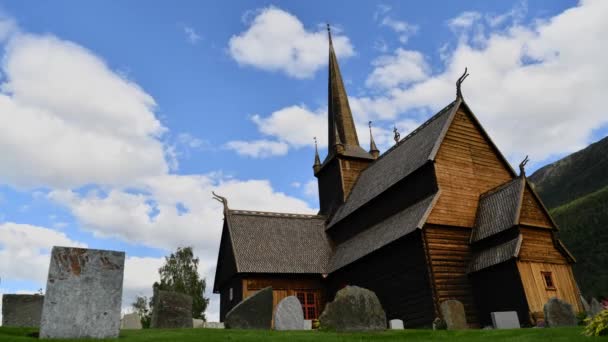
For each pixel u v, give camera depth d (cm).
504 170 3020
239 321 1934
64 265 1420
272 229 3797
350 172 4212
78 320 1386
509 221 2412
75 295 1404
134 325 2433
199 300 4744
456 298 2427
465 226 2658
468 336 1496
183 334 1584
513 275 2283
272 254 3503
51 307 1367
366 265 2997
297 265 3428
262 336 1548
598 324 1252
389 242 2708
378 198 3231
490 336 1456
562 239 5353
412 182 2931
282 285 3350
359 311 1794
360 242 3184
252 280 3309
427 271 2444
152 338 1460
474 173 2877
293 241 3706
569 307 1897
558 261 2431
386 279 2775
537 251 2380
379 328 1795
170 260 4916
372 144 4934
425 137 3133
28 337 1366
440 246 2539
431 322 2364
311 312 3338
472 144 2972
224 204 3903
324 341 1432
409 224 2638
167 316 2019
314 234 3838
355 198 3706
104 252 1481
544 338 1312
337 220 3703
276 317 1959
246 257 3416
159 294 2047
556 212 5972
